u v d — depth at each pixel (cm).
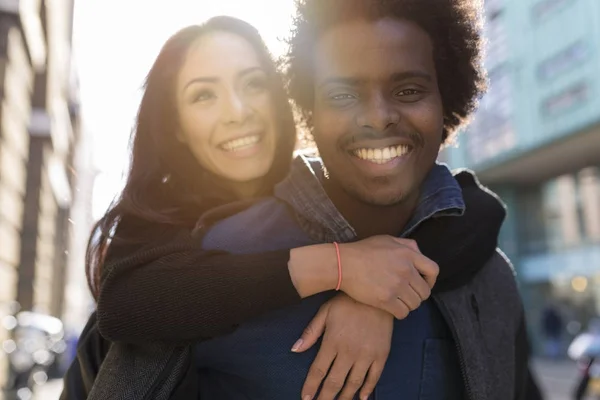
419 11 133
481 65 156
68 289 3428
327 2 134
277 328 134
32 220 1805
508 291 161
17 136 1309
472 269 148
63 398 175
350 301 133
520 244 2430
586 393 659
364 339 131
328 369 132
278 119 208
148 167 195
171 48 203
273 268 127
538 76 2131
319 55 135
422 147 135
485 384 144
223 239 141
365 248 132
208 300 124
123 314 125
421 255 133
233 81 201
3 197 1168
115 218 173
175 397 131
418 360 141
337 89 133
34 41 1353
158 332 125
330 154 136
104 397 129
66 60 2484
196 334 125
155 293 125
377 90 131
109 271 136
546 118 2077
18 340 1050
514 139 2197
